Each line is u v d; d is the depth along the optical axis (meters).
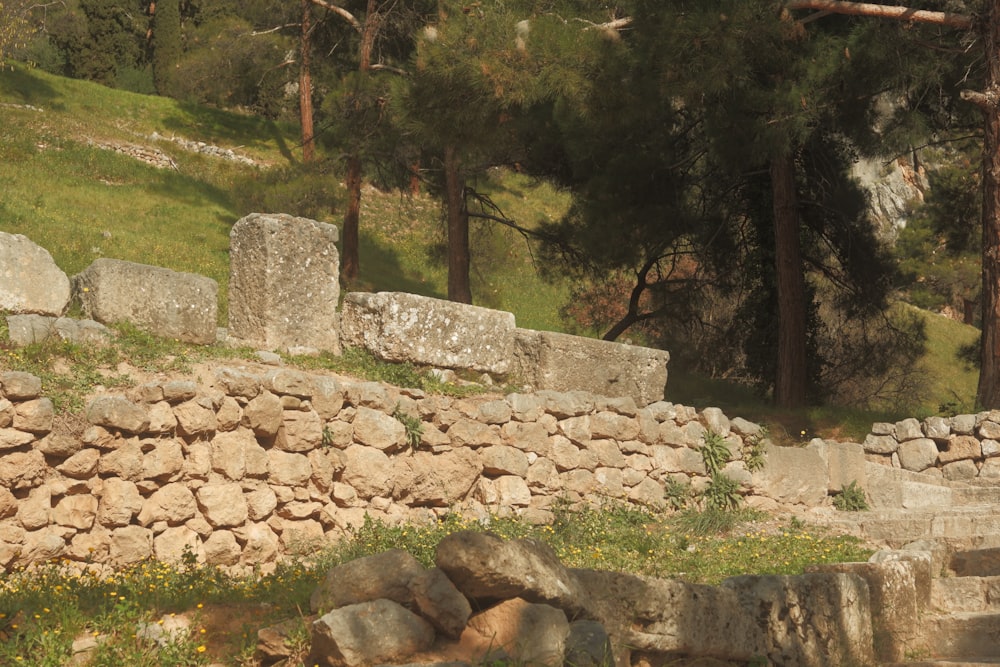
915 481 13.36
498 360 12.20
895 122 18.28
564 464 11.59
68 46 48.19
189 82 41.97
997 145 15.82
